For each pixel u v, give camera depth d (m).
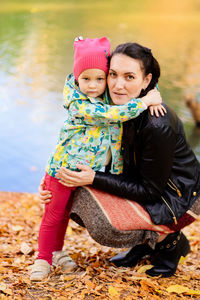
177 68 14.72
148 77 2.65
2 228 4.04
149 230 2.70
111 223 2.59
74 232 4.26
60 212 2.74
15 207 5.04
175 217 2.63
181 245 2.87
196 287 2.77
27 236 3.96
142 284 2.66
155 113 2.54
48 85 12.04
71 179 2.58
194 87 12.27
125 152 2.65
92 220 2.63
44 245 2.77
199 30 23.00
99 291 2.58
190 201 2.70
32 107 10.02
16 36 20.20
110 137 2.63
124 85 2.54
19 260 3.15
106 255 3.30
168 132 2.53
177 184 2.69
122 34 20.86
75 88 2.68
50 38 19.72
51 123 8.92
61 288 2.60
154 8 31.67
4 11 28.41
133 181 2.66
